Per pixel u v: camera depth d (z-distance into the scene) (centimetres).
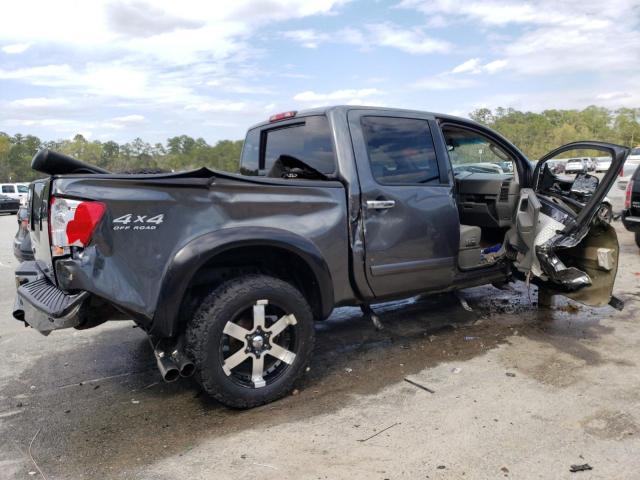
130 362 414
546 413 307
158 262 288
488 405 319
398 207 378
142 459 270
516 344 427
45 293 303
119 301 278
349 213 356
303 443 281
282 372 329
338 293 361
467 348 421
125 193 280
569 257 448
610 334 447
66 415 323
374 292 378
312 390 350
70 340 470
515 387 344
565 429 288
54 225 279
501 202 486
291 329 331
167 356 308
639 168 820
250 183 314
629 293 591
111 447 283
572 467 252
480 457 262
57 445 287
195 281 321
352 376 372
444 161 416
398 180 385
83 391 360
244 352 313
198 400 341
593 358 393
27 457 275
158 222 287
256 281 313
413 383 356
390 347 430
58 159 300
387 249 374
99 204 273
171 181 289
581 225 396
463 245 444
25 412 328
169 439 290
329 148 369
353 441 282
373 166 372
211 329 297
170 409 329
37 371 398
